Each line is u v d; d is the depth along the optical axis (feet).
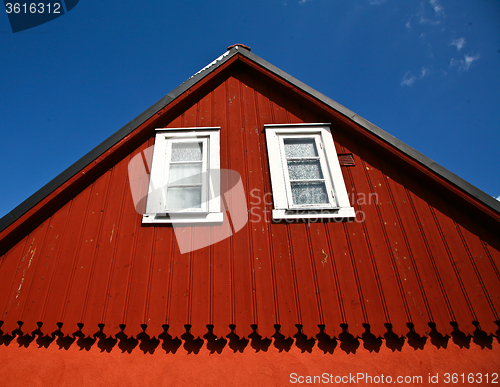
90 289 11.61
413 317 10.83
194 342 10.80
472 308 10.97
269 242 12.39
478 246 12.30
